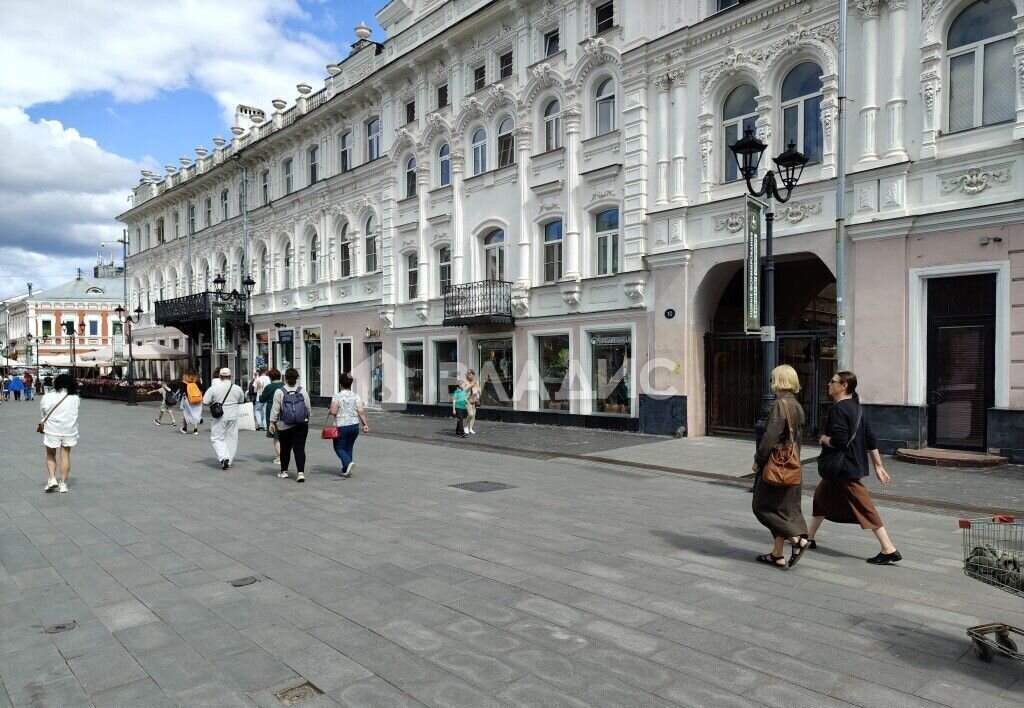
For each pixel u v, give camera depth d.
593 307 18.61
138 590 5.50
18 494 9.68
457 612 4.97
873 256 13.25
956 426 12.40
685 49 16.36
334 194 28.92
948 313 12.50
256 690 3.81
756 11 14.98
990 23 12.18
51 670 4.08
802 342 15.52
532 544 6.86
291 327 31.92
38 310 68.38
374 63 26.83
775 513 5.97
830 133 13.91
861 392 13.39
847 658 4.18
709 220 15.96
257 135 34.34
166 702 3.68
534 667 4.06
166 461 13.16
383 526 7.66
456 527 7.61
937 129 12.55
